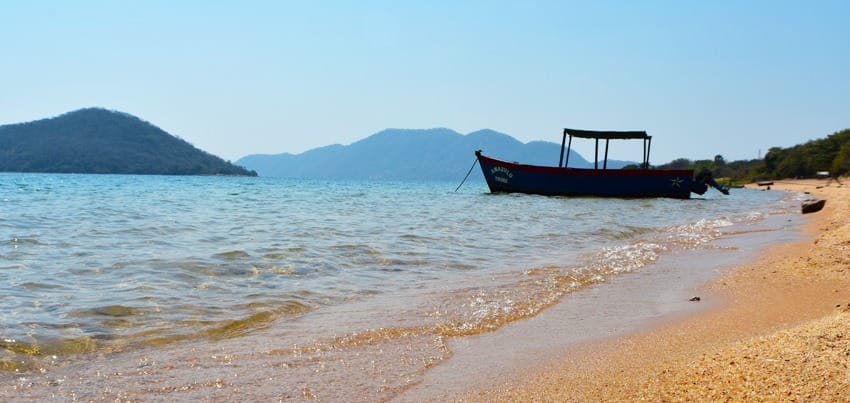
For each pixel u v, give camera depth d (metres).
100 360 6.19
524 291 10.03
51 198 41.31
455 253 14.77
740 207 38.50
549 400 5.01
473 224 22.89
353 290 10.07
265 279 10.84
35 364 6.01
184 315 8.09
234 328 7.57
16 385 5.39
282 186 94.19
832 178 109.25
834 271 11.01
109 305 8.48
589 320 8.06
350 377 5.70
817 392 4.51
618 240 18.41
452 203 39.38
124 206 32.56
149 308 8.38
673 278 11.35
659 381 5.24
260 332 7.38
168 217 24.97
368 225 21.91
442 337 7.21
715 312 8.35
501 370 5.91
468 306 8.88
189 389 5.32
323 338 7.09
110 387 5.36
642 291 10.09
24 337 6.80
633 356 6.24
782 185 107.94
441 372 5.87
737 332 7.07
